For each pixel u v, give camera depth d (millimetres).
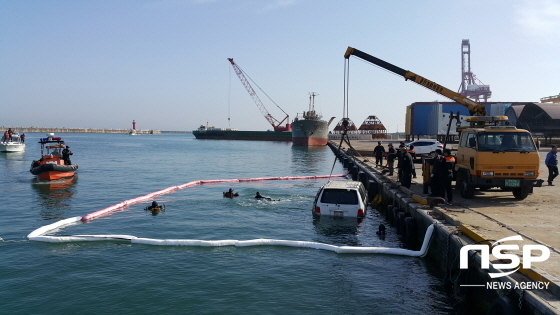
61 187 26906
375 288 9344
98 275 10031
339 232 14414
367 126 128875
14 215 17594
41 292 8992
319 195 15672
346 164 41344
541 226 10586
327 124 107438
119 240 13000
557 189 17906
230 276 9977
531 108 54375
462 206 13445
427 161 16094
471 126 18531
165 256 11539
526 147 14422
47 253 11836
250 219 16359
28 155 60156
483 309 7965
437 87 20625
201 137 183125
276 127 161500
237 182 29953
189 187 26766
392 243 13164
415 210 13539
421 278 9992
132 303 8445
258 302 8516
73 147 95312
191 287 9281
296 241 12562
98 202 21031
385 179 22656
